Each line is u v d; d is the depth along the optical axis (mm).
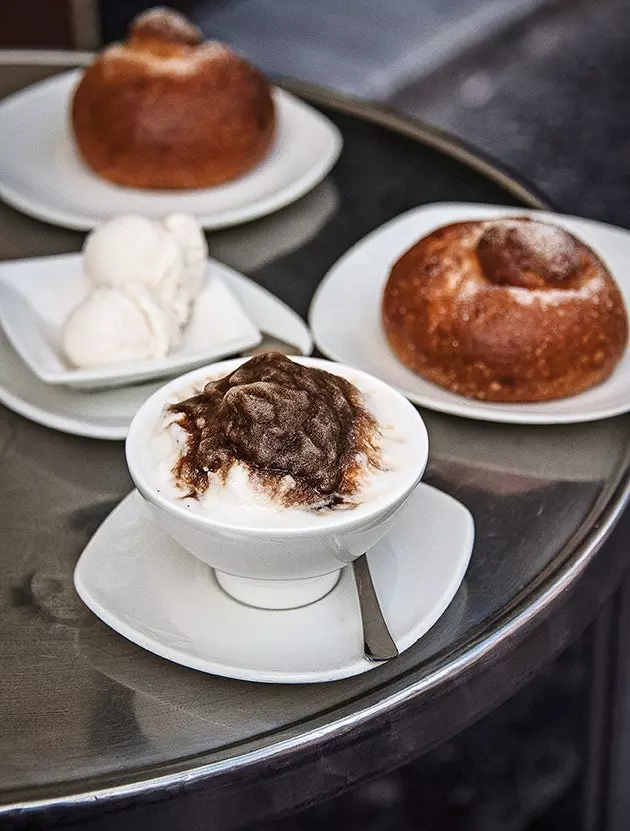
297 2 2227
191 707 600
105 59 905
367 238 848
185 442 602
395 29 2174
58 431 720
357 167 935
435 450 725
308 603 624
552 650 657
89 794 572
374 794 1075
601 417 732
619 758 986
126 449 608
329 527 580
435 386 760
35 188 892
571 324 747
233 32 2092
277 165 929
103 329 732
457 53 2141
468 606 644
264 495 587
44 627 627
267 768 586
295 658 602
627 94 2119
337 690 605
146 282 763
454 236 782
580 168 1893
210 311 778
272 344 766
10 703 600
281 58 2025
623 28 2371
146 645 605
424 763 1098
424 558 641
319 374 621
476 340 746
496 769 1073
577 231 850
